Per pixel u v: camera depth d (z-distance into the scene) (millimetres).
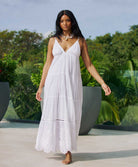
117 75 8781
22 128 7820
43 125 4062
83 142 5734
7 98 7898
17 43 30078
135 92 8500
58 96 4016
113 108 8633
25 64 10594
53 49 4148
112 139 6199
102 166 3777
